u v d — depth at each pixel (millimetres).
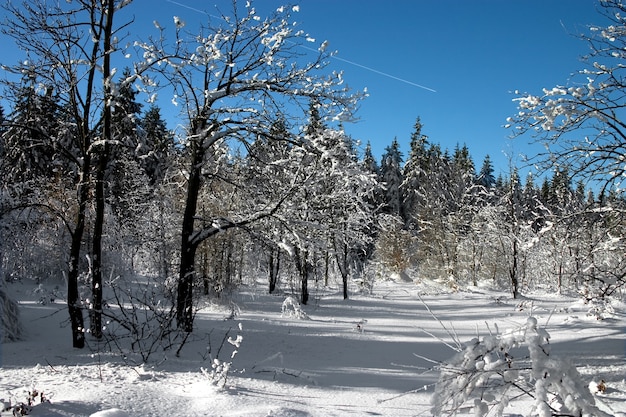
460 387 3521
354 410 5477
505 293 31125
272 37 11484
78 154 13445
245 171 12859
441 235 38312
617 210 8492
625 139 8508
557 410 3561
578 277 9523
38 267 19281
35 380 6332
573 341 12086
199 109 11914
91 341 9867
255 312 18984
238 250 21875
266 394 6121
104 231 20219
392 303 26844
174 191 20750
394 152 59781
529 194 29297
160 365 7801
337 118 11508
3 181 13891
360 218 24328
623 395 6105
